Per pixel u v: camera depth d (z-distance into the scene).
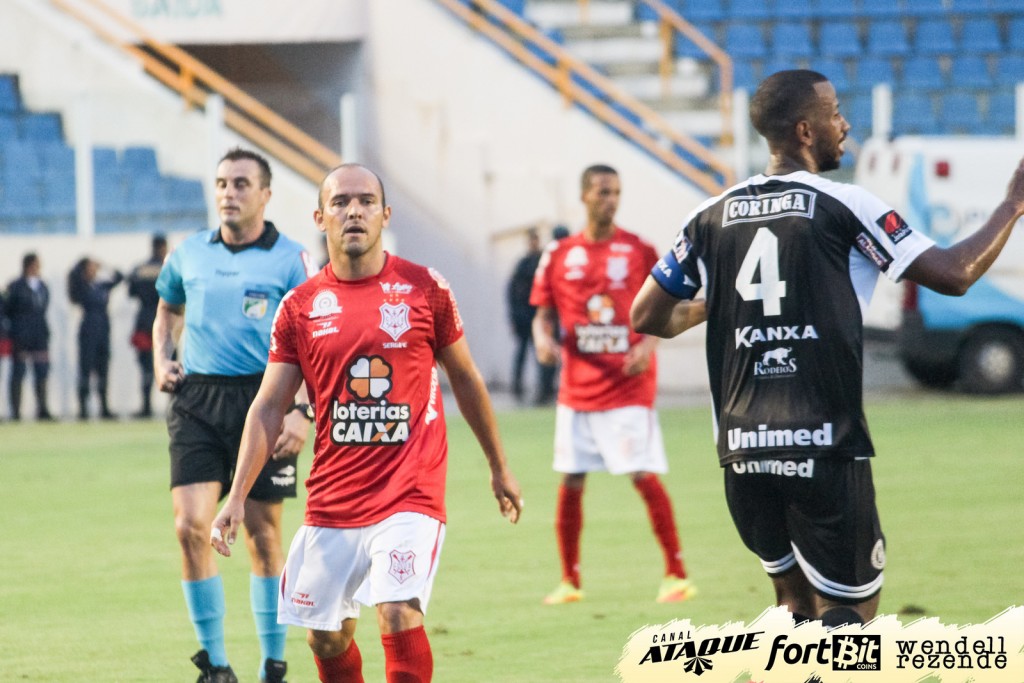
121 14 55.28
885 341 48.75
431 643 18.02
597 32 62.97
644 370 20.73
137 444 39.88
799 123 12.54
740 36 65.44
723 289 12.53
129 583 22.19
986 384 47.75
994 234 12.00
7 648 18.09
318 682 16.39
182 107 50.53
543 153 55.12
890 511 27.20
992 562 22.22
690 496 29.92
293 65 58.50
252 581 16.31
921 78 64.81
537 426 42.59
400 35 56.12
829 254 12.11
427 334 12.98
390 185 56.06
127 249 48.69
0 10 51.88
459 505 29.27
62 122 50.97
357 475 12.79
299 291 13.16
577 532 20.78
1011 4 67.38
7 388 47.75
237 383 16.50
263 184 17.03
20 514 28.67
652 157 58.47
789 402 12.16
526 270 48.78
